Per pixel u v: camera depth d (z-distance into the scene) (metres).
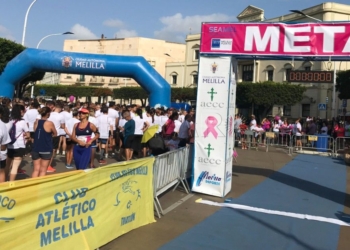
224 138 7.50
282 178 9.98
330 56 6.78
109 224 4.74
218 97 7.52
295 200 7.64
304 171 11.37
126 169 5.09
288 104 31.77
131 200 5.27
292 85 31.53
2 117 6.13
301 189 8.71
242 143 17.19
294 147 16.95
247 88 33.16
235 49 7.35
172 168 7.18
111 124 11.41
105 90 49.69
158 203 6.15
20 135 6.81
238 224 5.93
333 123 23.09
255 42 7.22
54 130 6.94
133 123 10.18
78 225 4.14
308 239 5.39
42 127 6.84
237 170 10.88
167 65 51.91
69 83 66.56
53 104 9.93
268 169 11.38
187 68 49.38
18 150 6.80
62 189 3.85
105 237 4.66
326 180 10.05
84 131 7.35
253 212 6.63
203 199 7.34
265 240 5.28
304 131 21.12
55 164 10.08
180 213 6.36
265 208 6.93
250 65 42.34
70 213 4.00
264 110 34.19
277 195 7.99
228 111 7.50
